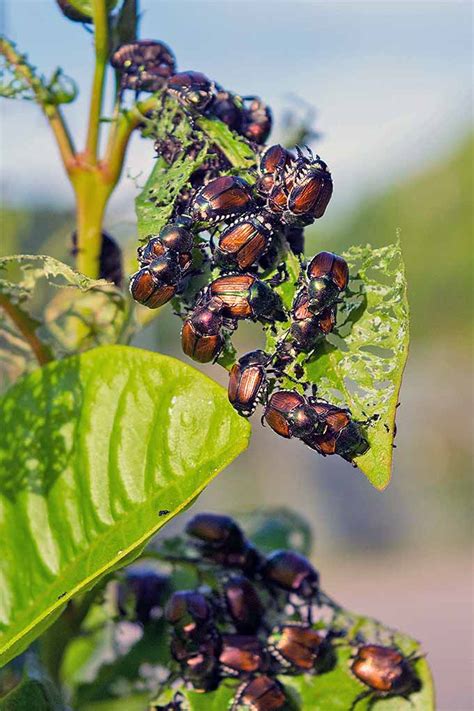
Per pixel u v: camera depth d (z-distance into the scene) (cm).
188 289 25
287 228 25
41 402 27
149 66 27
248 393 25
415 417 203
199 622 27
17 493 27
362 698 27
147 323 30
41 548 27
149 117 27
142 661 31
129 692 31
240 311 25
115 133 28
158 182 26
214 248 25
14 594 26
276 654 27
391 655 27
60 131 28
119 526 26
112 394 27
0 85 28
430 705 27
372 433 24
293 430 24
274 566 28
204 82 26
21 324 28
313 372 25
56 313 29
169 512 25
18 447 27
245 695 27
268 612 29
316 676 27
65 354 29
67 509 27
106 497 26
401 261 24
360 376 24
